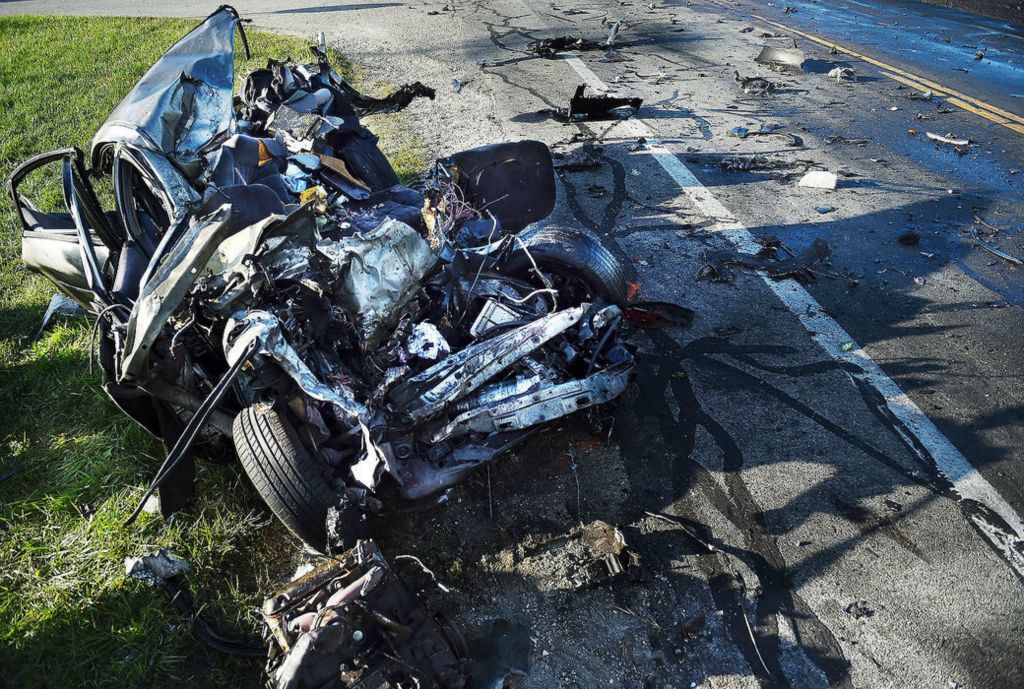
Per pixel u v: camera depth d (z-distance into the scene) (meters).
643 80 9.95
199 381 3.49
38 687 2.88
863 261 5.55
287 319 3.25
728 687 2.74
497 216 5.20
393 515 3.51
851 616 2.98
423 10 14.62
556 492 3.61
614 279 4.22
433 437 3.48
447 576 3.23
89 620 3.11
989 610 2.98
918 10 14.18
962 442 3.85
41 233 4.50
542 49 11.18
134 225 4.03
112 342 3.52
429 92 7.54
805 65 10.49
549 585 3.16
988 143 7.71
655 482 3.65
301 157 5.25
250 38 12.23
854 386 4.27
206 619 3.12
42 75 11.05
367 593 2.65
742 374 4.39
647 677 2.79
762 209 6.38
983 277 5.32
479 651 2.91
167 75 4.52
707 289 5.24
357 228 4.14
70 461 3.97
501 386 3.64
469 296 3.85
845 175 6.99
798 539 3.32
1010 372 4.35
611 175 7.11
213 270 3.33
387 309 3.48
